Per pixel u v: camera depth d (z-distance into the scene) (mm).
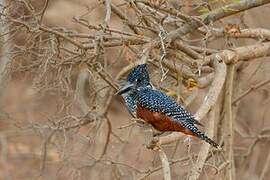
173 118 10352
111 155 15312
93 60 12406
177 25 13234
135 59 12734
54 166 16047
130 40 12328
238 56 13047
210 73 13375
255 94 18391
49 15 16219
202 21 12352
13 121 16109
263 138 16531
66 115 13781
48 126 13938
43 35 13289
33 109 17281
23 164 20172
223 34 13094
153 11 12266
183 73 12883
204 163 11672
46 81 13023
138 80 10555
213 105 11789
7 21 12359
